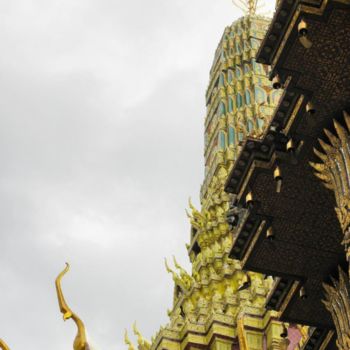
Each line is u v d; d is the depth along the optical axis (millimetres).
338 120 26234
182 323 51656
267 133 27219
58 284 22109
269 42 26047
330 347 30516
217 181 59531
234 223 30469
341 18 25047
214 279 53688
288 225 28359
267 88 62781
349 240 24203
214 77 67750
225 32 69250
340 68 25703
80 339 20297
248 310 49875
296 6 25250
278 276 29391
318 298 29578
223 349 48844
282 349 36938
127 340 52281
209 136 64875
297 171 27297
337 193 25359
